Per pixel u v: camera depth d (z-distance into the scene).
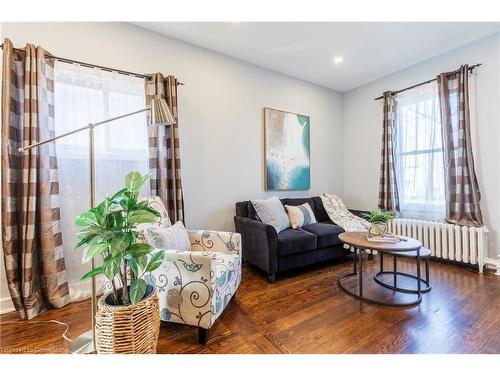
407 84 3.36
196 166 2.81
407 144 3.35
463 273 2.59
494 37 2.56
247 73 3.19
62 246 2.01
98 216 1.21
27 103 1.80
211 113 2.91
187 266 1.51
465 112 2.70
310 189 3.90
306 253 2.68
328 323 1.72
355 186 4.13
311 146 3.90
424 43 2.74
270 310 1.90
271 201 2.96
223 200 3.03
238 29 2.46
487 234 2.63
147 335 1.22
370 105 3.87
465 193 2.73
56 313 1.86
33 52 1.82
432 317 1.77
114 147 2.28
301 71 3.46
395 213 3.38
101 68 2.18
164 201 2.44
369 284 2.36
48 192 1.89
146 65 2.46
